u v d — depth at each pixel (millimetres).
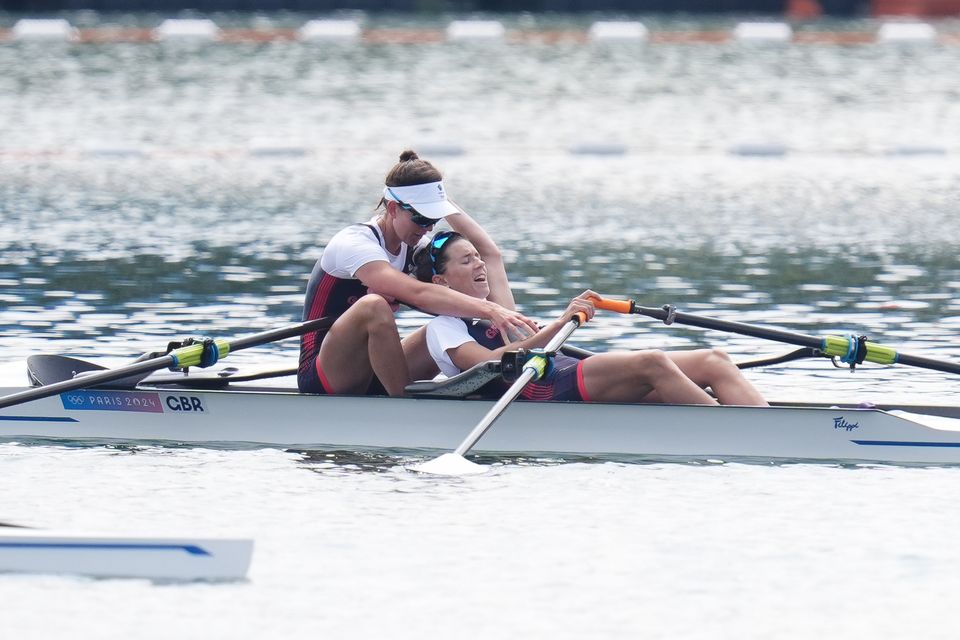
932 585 21406
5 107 106500
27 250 54469
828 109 110875
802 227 62156
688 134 98062
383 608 20484
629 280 49125
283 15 197875
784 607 20594
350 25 164375
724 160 86688
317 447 28891
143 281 48375
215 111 105875
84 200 69000
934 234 60094
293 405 28938
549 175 79500
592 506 25000
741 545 23031
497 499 25375
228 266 51438
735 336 40438
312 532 23578
